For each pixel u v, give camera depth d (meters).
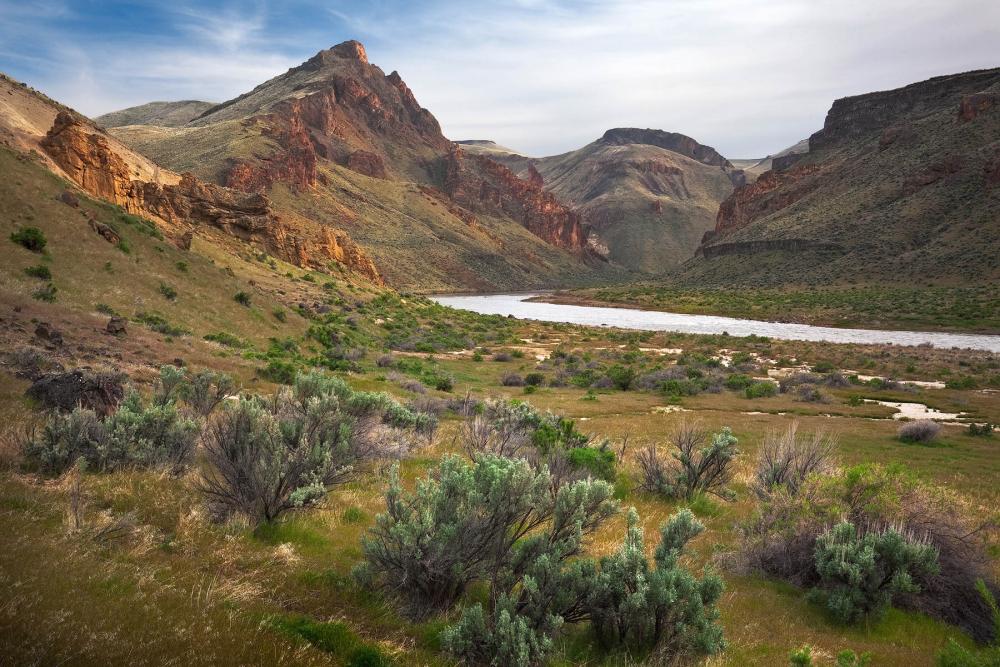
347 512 8.67
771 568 8.30
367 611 5.63
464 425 16.38
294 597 5.63
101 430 9.22
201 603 4.88
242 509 7.71
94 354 19.23
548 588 5.59
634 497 12.42
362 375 35.41
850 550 7.23
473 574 6.03
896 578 6.89
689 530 7.05
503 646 4.75
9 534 5.27
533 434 16.25
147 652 3.88
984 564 7.85
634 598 5.30
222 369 24.09
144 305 34.19
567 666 4.96
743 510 12.01
